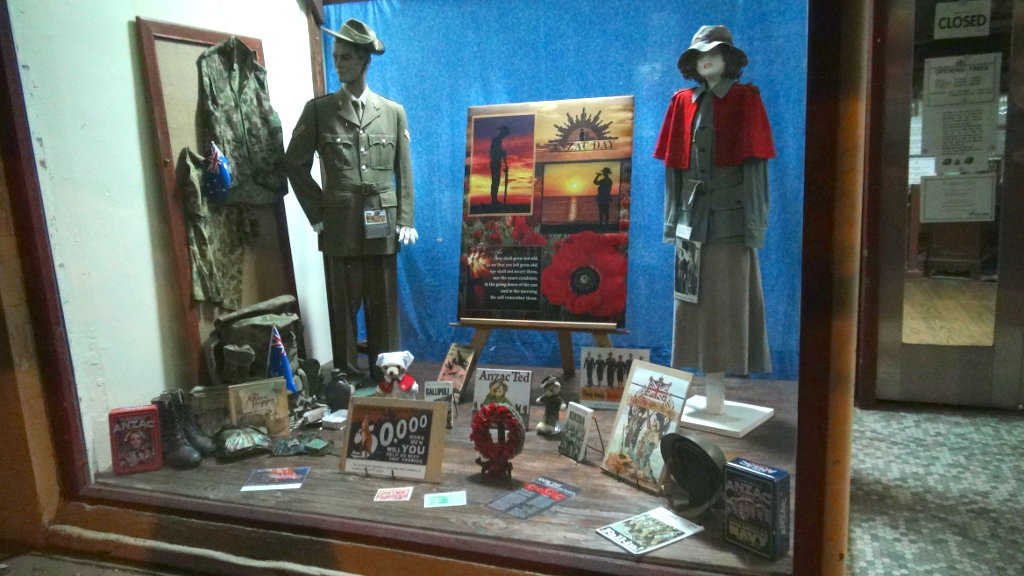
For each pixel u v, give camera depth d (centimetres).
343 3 367
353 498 205
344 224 312
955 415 285
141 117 259
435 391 273
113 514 207
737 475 169
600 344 308
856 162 135
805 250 141
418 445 219
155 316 264
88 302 232
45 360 212
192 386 280
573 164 314
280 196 319
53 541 211
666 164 261
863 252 290
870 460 241
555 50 338
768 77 303
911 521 198
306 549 185
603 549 170
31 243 207
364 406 228
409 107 363
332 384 293
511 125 323
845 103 133
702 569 160
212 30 285
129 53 254
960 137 277
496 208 323
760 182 245
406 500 203
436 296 376
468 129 330
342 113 310
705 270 255
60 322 214
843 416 144
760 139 239
